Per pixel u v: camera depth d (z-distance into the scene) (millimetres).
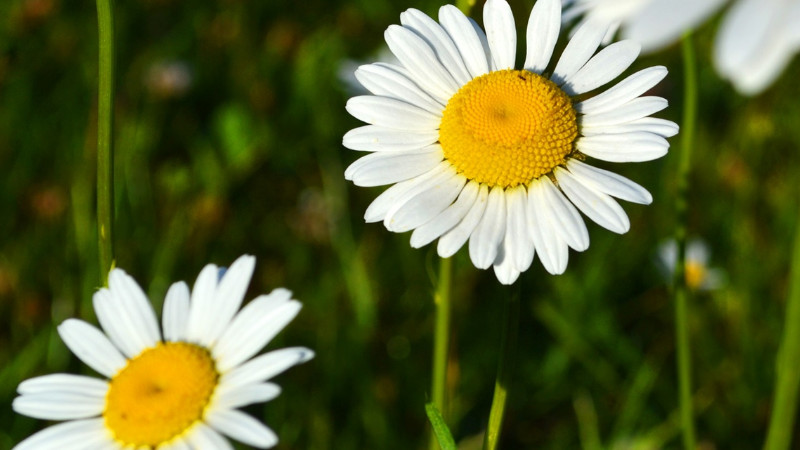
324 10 566
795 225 442
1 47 519
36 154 482
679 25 271
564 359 423
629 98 325
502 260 319
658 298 439
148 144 485
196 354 323
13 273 442
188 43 549
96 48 521
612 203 318
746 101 489
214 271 331
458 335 433
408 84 335
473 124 325
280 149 499
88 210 448
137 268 446
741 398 416
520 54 452
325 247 460
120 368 331
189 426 319
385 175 328
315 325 437
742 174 460
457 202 324
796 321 328
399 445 413
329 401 419
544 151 322
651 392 417
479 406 422
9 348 431
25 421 409
